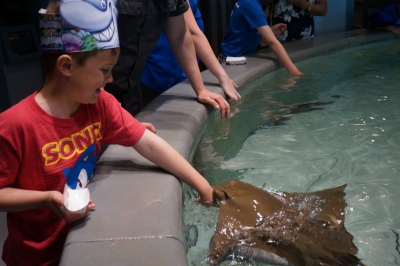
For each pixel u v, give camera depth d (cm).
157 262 111
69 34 128
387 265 142
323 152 234
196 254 142
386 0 601
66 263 112
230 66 360
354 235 159
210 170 208
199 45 280
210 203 166
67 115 141
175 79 299
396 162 223
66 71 132
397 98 318
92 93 137
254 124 270
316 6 472
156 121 217
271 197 170
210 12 481
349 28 579
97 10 131
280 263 137
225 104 246
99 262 112
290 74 379
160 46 285
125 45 212
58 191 134
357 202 184
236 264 139
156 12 211
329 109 298
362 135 255
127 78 227
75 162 143
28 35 335
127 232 124
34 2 335
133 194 145
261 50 428
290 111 294
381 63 422
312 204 172
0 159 130
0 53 319
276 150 235
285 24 432
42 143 134
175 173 163
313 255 138
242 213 157
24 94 345
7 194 128
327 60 433
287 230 150
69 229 136
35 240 145
